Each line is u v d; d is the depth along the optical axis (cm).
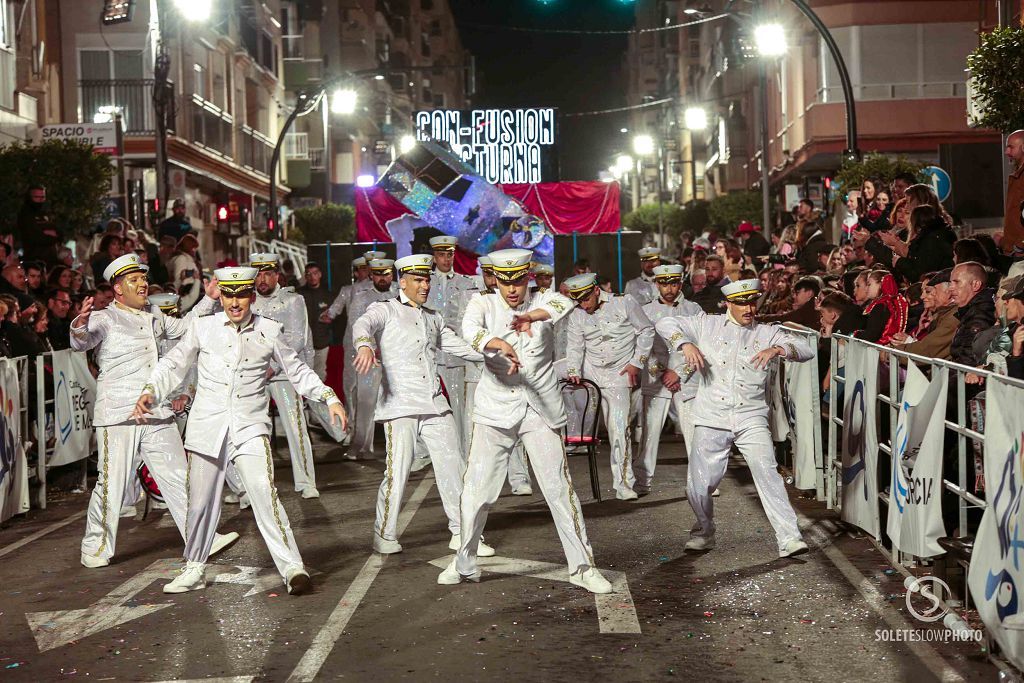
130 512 1109
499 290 800
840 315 1196
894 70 3603
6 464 1080
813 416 1090
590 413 1261
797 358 877
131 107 3356
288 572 782
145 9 3369
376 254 1545
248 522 1055
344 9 7488
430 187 1953
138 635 706
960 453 716
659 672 615
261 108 5019
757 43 3119
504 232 1955
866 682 597
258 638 691
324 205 5297
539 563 857
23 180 2109
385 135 7838
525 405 793
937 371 736
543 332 796
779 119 4416
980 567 632
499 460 805
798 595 759
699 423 887
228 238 4416
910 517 777
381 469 1338
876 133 3616
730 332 886
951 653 640
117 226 1872
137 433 916
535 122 2486
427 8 12450
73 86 3356
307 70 5803
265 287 1324
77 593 820
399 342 908
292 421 1164
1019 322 818
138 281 930
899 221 1306
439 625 707
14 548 987
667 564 852
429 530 988
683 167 8406
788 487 1168
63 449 1238
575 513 791
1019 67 1434
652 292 1588
